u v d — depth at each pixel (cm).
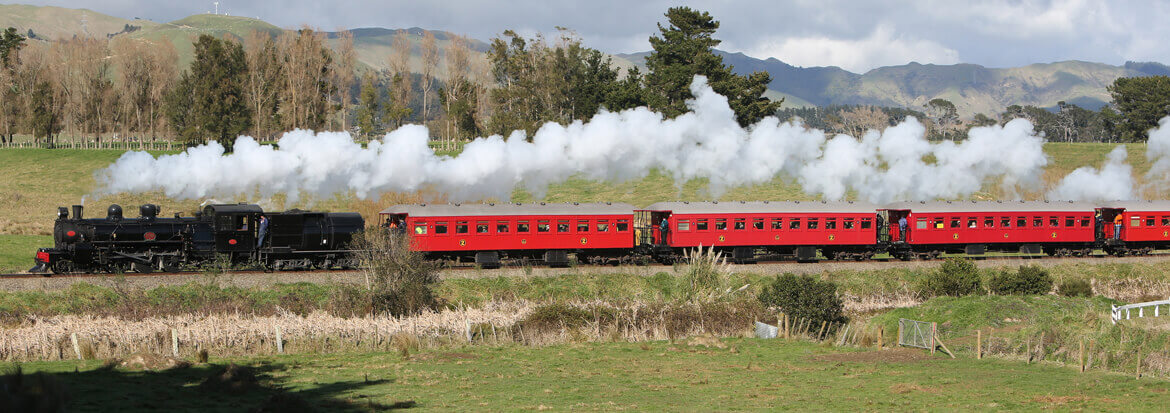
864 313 4166
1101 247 5850
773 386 2406
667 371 2661
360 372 2570
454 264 4775
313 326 3145
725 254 5259
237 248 4297
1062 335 3142
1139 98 13225
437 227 4684
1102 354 2809
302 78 10238
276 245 4347
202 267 4159
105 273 4116
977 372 2633
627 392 2300
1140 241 5747
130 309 3384
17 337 2769
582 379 2509
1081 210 5628
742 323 3578
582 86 10412
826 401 2191
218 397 2016
